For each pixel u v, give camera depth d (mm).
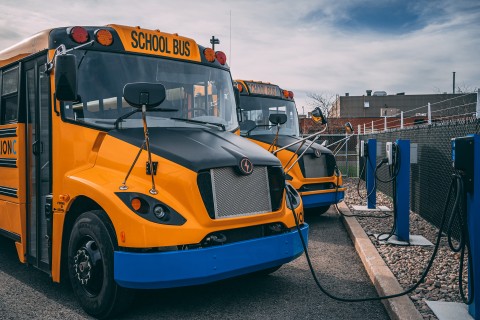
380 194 12648
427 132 8484
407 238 6840
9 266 6016
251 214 4297
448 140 7312
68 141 4621
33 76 5227
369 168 9930
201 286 5168
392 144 6891
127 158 4246
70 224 4664
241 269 4145
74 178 4367
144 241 3803
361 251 6305
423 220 8648
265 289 5082
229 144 4648
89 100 4652
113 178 4180
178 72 5289
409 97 78438
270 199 4496
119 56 4957
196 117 5293
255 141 9312
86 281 4277
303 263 6164
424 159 8695
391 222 8445
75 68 4262
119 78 4871
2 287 5141
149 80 5035
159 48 5258
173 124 4965
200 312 4398
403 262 5766
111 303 4090
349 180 16891
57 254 4637
